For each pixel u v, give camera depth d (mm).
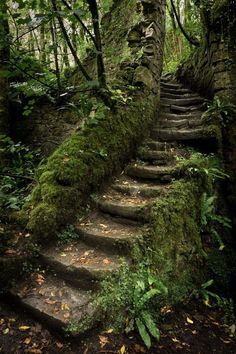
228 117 5848
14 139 6816
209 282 3977
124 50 6758
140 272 3371
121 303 3109
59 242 3832
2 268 3307
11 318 3061
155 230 3752
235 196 5477
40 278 3422
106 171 4773
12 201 4207
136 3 6949
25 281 3398
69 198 4082
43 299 3107
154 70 6586
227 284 4398
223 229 5137
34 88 5156
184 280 3859
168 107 7410
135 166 5133
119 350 2777
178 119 6844
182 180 4523
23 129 6859
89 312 2910
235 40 6215
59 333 2832
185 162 4719
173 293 3627
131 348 2838
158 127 6461
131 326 3049
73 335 2748
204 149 5758
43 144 6598
